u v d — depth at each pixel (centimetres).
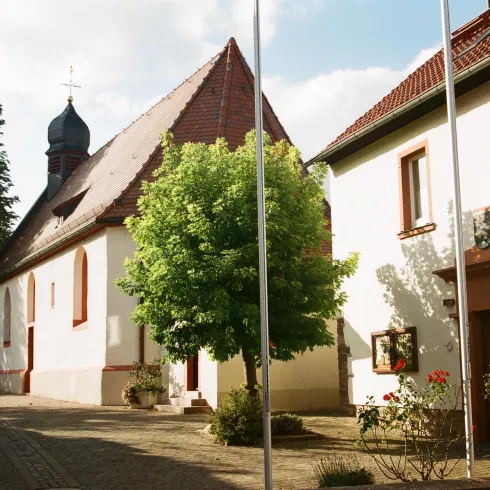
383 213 1605
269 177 1435
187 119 2548
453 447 1241
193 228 1402
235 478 987
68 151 3928
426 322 1452
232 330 1380
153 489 912
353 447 1276
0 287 3959
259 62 895
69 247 2823
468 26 1697
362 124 1666
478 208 1328
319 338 1441
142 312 1494
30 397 3003
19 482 962
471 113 1356
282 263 1411
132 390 2225
